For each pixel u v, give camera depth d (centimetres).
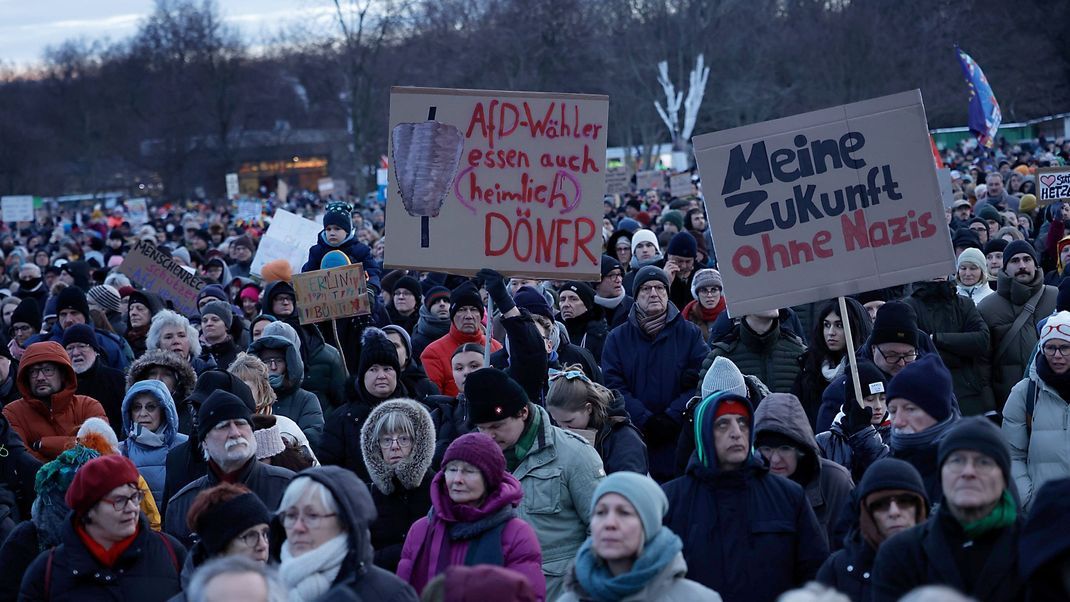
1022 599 449
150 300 1201
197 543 535
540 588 534
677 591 462
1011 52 6312
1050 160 2922
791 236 763
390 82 6856
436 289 1075
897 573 467
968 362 977
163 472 741
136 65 8744
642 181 3506
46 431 833
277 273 1325
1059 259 1234
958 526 459
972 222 1477
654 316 855
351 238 1278
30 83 9406
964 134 6200
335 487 482
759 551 537
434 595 434
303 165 9675
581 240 758
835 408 729
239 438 626
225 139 8462
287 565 475
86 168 9081
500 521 542
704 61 6394
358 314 1031
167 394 750
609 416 682
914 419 575
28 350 835
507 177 762
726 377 675
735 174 769
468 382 609
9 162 8744
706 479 549
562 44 6462
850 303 830
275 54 8906
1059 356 713
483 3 6700
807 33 6469
